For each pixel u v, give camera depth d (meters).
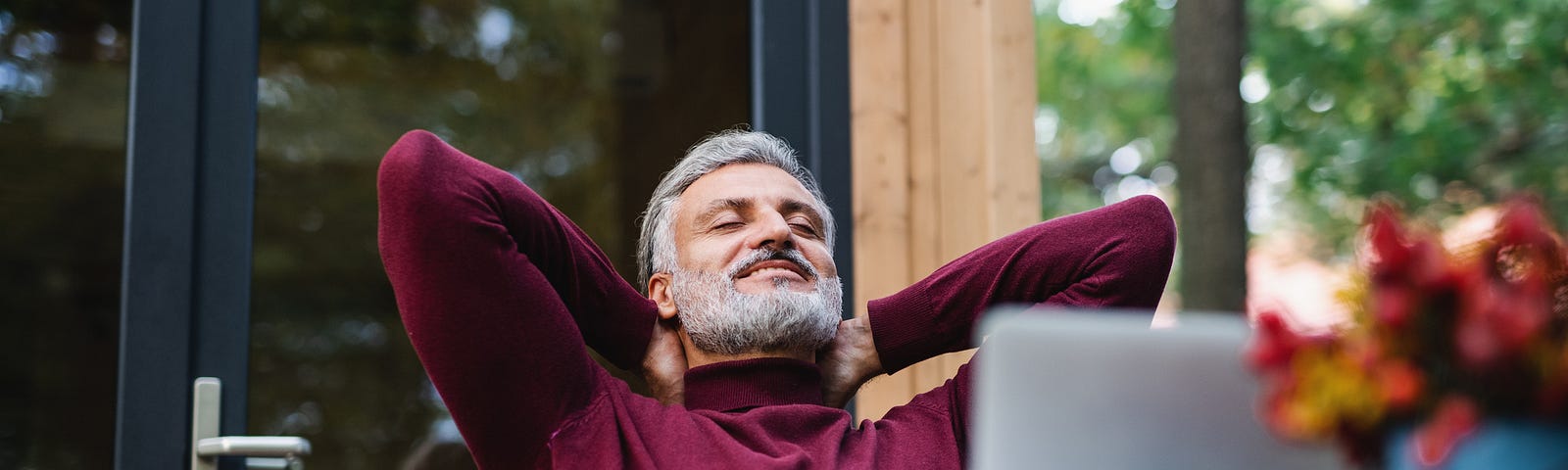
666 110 2.39
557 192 2.32
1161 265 1.82
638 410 1.57
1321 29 7.55
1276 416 0.90
